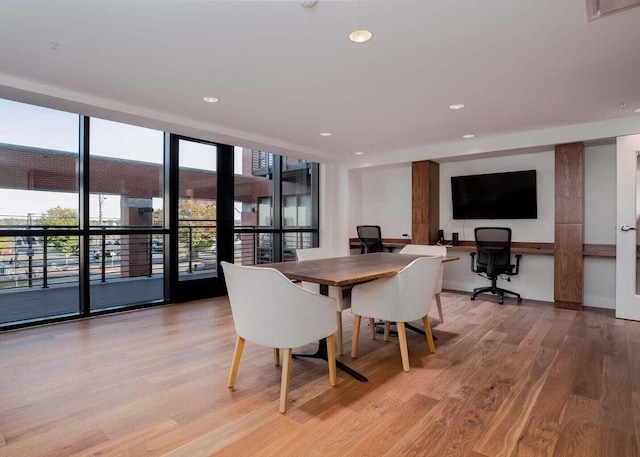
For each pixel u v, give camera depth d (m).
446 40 2.22
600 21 2.00
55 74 2.72
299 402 2.08
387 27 2.08
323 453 1.61
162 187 4.50
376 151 5.60
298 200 6.24
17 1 1.82
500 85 2.93
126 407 2.00
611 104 3.39
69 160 3.73
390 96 3.20
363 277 2.25
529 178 4.88
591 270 4.52
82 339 3.14
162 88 3.01
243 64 2.56
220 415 1.93
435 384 2.31
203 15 1.95
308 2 1.83
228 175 5.09
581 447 1.64
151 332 3.36
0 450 1.61
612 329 3.49
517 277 5.10
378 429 1.80
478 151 4.83
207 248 4.92
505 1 1.83
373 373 2.49
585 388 2.23
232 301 2.17
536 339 3.20
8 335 3.23
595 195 4.44
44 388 2.22
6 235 3.39
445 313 4.15
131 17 1.97
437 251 3.80
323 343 2.71
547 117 3.82
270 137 4.71
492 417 1.91
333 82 2.88
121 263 4.15
